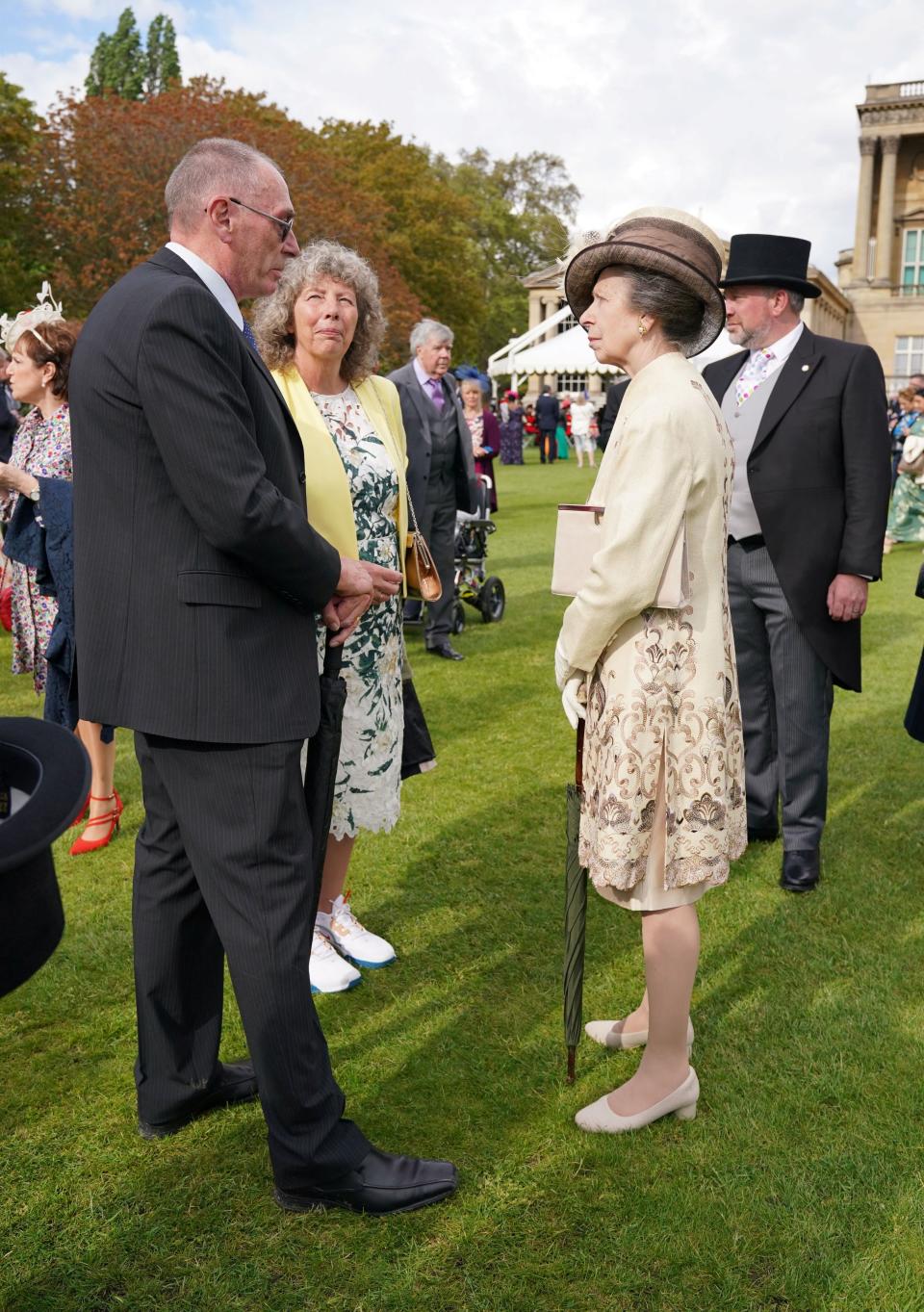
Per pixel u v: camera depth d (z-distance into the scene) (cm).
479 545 802
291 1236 213
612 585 217
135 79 6062
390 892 366
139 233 2936
